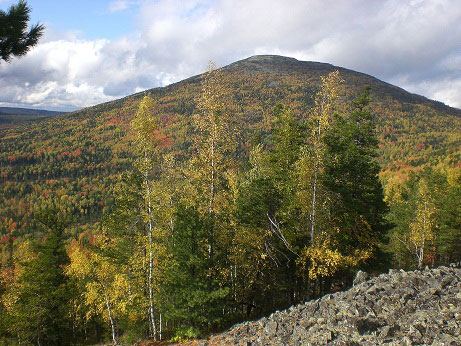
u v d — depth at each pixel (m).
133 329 22.94
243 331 11.72
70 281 27.59
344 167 20.67
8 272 37.88
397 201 58.75
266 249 19.20
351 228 20.61
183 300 17.34
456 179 71.62
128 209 23.33
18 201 186.75
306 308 11.19
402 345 7.26
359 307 9.62
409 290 10.11
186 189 20.19
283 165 22.09
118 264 24.50
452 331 7.30
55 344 29.02
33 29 7.86
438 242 39.38
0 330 27.98
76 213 165.75
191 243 17.56
